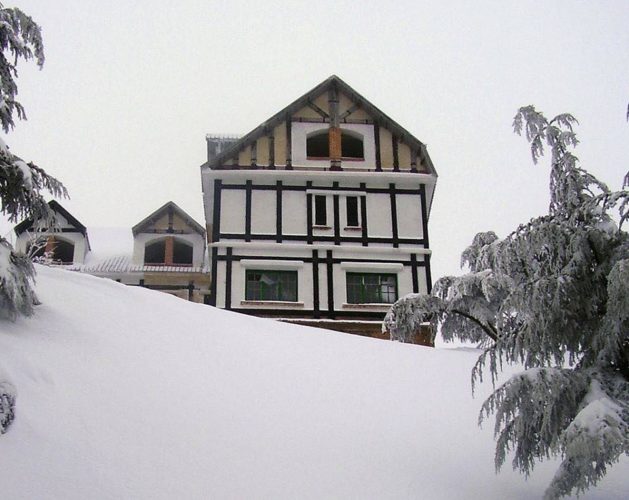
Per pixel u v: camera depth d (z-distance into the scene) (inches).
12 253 410.9
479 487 328.8
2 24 439.2
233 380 408.8
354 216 974.4
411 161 1010.1
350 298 928.9
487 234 600.7
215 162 975.0
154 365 399.9
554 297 324.2
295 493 302.2
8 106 442.6
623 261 298.0
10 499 262.4
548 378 304.8
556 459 361.4
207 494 290.0
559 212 349.7
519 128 366.9
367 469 332.5
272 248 936.9
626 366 314.7
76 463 291.3
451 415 412.2
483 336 600.1
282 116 1004.6
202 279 1082.1
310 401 402.3
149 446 315.3
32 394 328.2
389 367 492.4
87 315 450.3
